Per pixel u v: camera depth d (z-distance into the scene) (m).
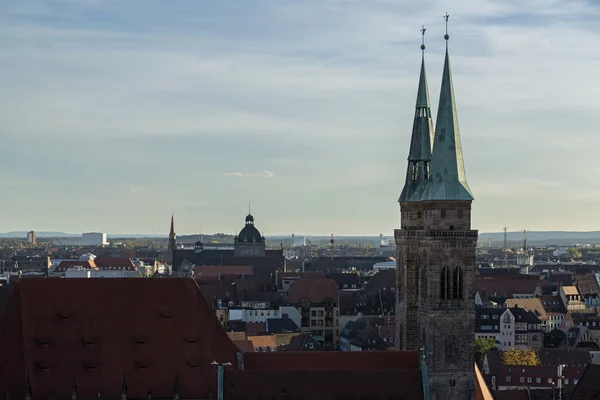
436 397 149.38
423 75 161.88
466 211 149.75
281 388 135.25
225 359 143.25
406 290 159.50
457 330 149.62
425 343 151.00
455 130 152.25
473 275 149.75
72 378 139.12
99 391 139.12
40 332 140.75
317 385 135.75
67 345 140.75
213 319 145.50
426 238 149.88
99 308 143.25
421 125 160.62
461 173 151.25
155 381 140.88
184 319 144.62
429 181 152.12
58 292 143.12
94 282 144.50
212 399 135.38
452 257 149.38
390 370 137.62
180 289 145.88
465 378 149.75
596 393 189.25
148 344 142.50
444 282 149.75
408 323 159.50
